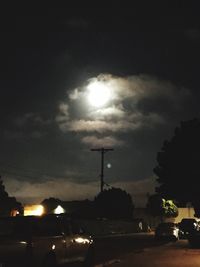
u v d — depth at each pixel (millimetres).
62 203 75438
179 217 79750
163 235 42906
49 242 15391
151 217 83375
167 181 57812
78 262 17844
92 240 19391
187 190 56844
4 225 14672
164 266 20984
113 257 24859
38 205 72125
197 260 23875
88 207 75125
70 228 17375
